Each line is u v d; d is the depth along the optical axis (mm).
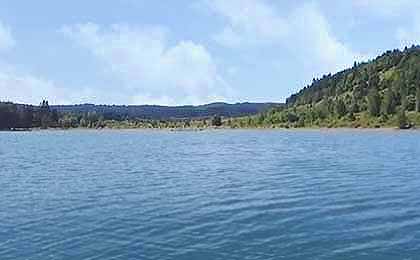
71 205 37375
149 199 40125
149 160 84125
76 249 24766
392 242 25828
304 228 29047
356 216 32562
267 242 25891
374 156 87438
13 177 57469
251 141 158875
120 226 29719
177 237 26938
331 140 155875
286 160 81125
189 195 42281
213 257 23328
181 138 196750
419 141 141625
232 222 30750
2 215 33469
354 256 23531
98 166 72562
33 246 25375
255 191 44594
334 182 50906
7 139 193500
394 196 41062
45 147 132000
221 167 69750
